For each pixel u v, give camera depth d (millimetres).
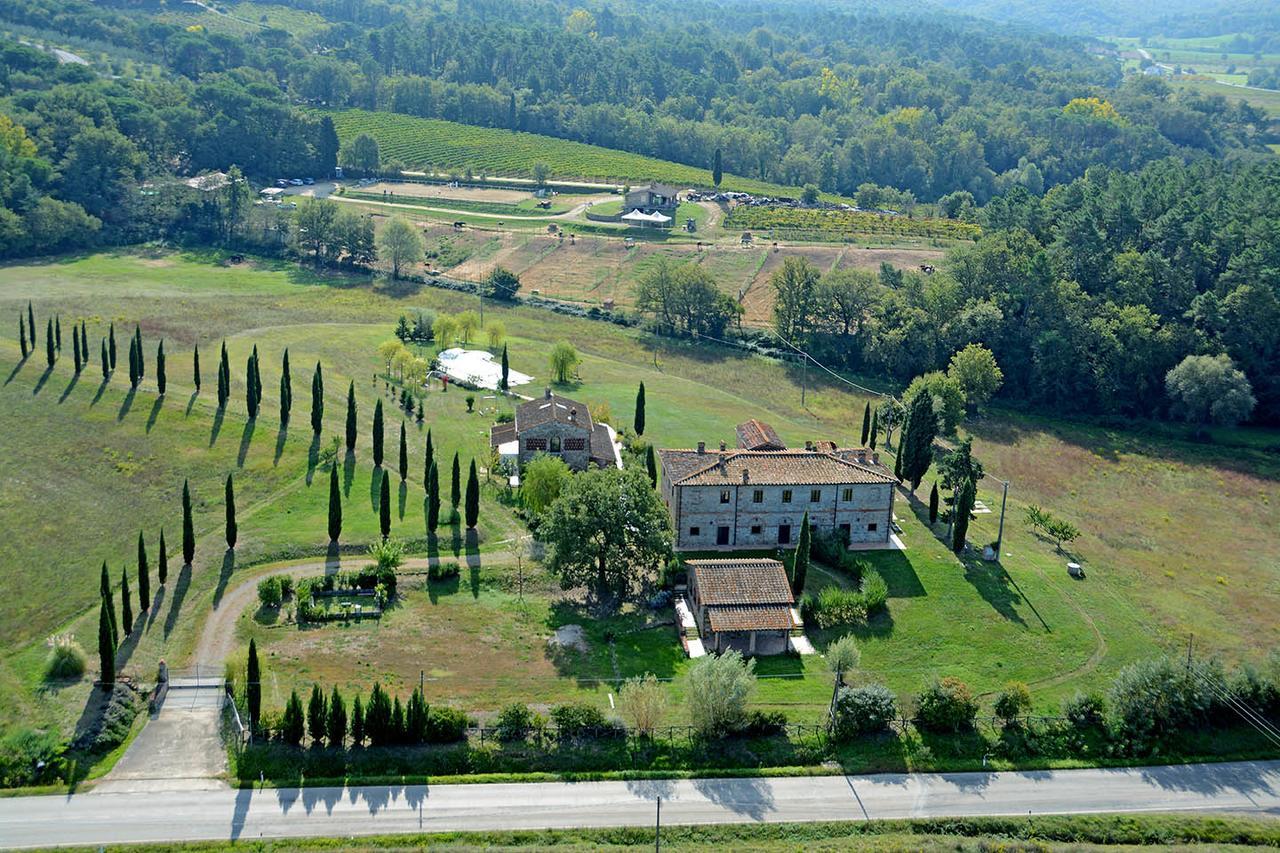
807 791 97188
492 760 97812
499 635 116750
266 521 136250
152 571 124250
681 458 140875
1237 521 163500
